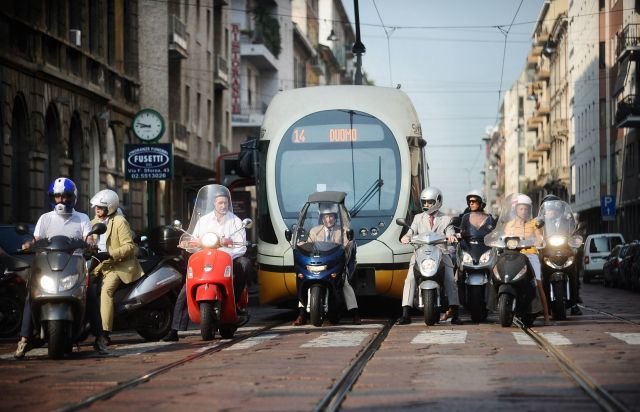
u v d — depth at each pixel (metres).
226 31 59.47
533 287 16.16
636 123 57.06
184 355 12.89
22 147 29.08
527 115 126.69
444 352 12.39
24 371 11.48
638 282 35.59
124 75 38.84
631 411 8.05
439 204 17.52
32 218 29.17
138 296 14.73
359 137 20.78
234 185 38.25
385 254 19.86
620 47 58.88
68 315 12.58
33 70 29.06
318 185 20.48
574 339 13.88
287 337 15.22
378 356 12.19
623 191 65.00
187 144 48.47
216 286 14.59
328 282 17.08
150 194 26.53
